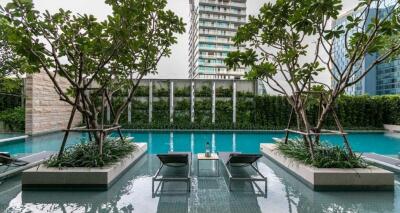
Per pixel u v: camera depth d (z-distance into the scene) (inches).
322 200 167.8
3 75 325.4
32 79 476.4
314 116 625.9
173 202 163.9
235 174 231.9
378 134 594.9
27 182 183.3
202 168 256.7
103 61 217.6
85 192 180.1
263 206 158.1
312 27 198.8
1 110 531.2
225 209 153.1
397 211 150.5
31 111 477.7
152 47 264.7
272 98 643.5
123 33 199.9
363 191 184.5
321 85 256.2
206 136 553.9
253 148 425.1
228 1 2388.0
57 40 205.9
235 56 235.8
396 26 183.9
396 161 245.8
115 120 279.6
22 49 182.5
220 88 666.8
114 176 201.2
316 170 190.5
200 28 2352.4
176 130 609.9
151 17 255.0
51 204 158.4
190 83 672.4
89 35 214.2
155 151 397.1
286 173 235.5
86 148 226.5
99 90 235.6
